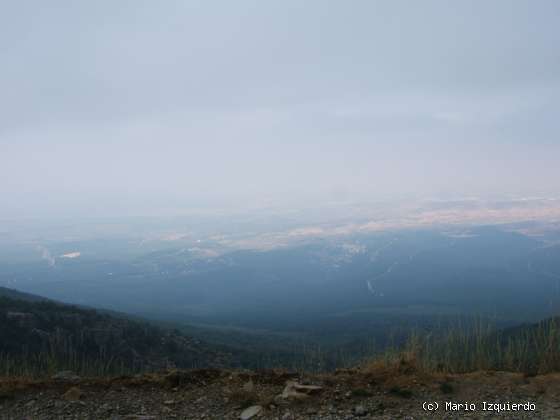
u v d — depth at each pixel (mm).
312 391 9203
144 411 8695
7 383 9648
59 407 8820
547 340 11414
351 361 12086
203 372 10320
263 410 8633
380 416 8305
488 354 11312
